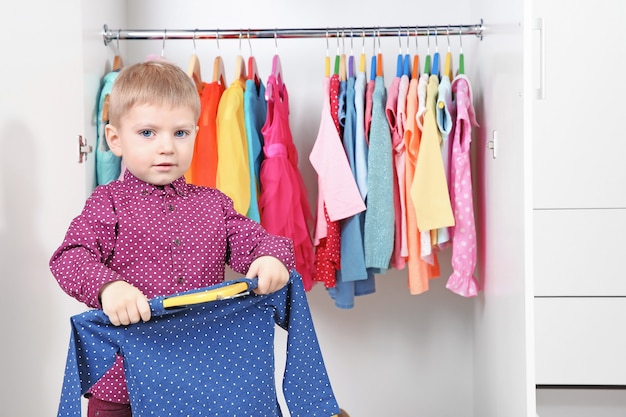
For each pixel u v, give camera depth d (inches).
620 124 73.4
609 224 73.7
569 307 74.2
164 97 53.0
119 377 53.0
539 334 74.7
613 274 73.6
